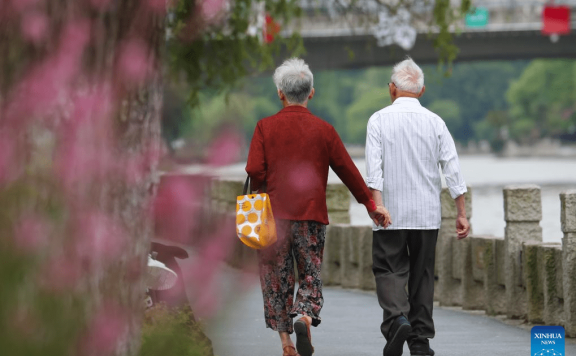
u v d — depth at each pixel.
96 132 7.51
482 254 29.72
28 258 6.14
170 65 8.66
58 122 7.18
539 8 153.00
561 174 180.88
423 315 17.88
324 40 140.12
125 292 8.17
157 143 8.52
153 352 8.39
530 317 25.97
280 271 17.17
